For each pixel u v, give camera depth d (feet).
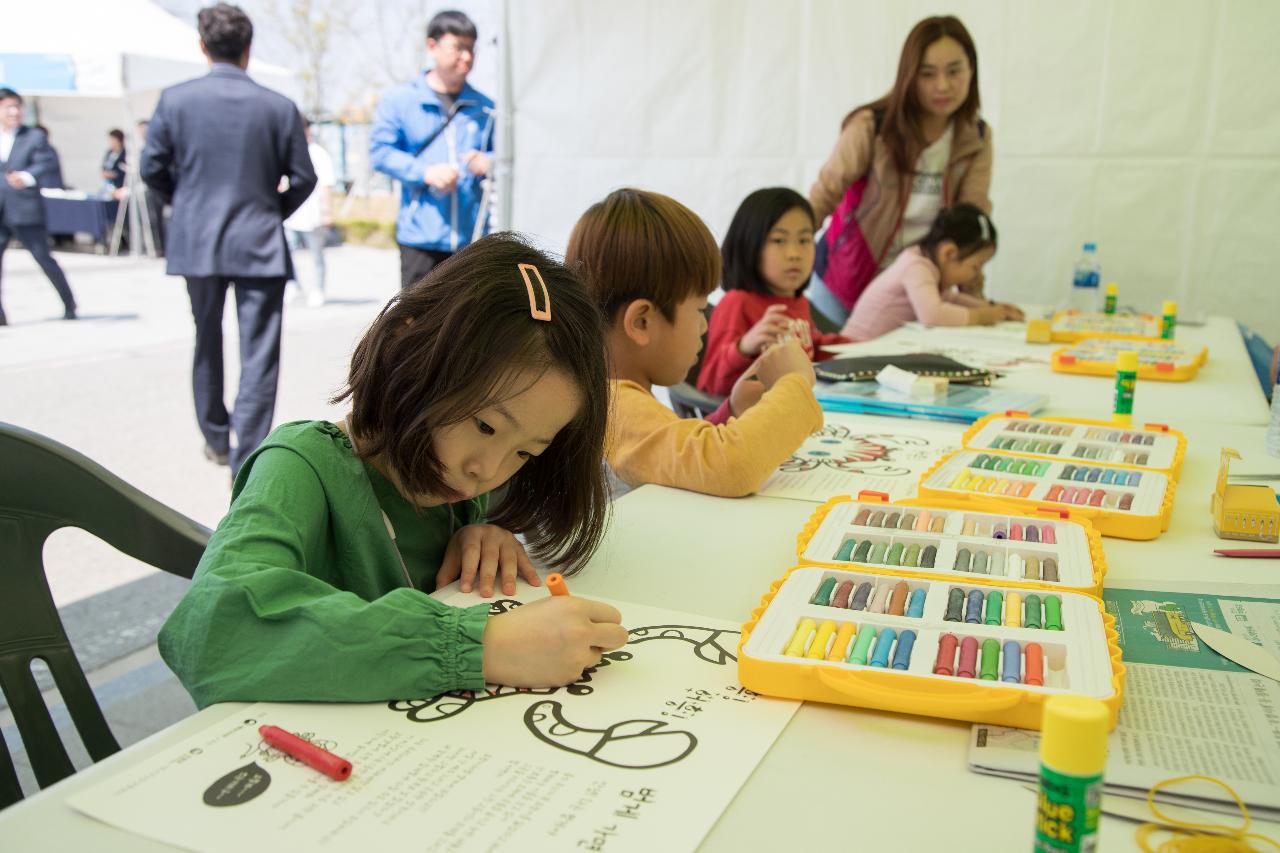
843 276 9.87
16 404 13.08
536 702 2.15
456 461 2.60
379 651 2.14
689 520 3.50
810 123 11.00
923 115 9.13
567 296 2.66
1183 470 4.16
